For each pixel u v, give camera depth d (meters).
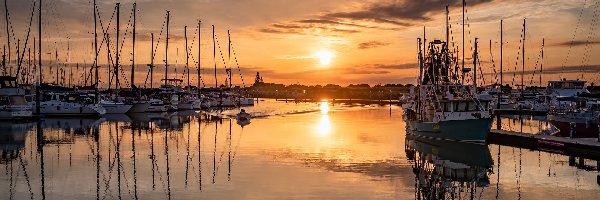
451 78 60.16
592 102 64.94
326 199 29.36
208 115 110.62
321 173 37.03
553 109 70.69
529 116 107.38
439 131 55.75
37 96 89.38
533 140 53.88
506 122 91.00
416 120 60.03
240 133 68.12
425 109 59.84
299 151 48.88
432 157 46.00
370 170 38.53
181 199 29.50
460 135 54.38
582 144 48.03
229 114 114.38
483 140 53.34
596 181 35.28
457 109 55.72
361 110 140.50
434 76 57.94
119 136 63.91
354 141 57.97
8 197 30.11
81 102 98.81
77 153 48.03
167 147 52.66
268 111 130.75
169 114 113.94
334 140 58.91
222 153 47.69
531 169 40.34
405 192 31.44
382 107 162.25
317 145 53.78
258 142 56.84
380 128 77.06
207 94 160.12
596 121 56.69
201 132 69.75
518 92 136.25
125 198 29.89
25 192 31.42
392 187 32.75
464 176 37.22
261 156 45.53
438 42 61.09
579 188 33.12
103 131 70.56
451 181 35.25
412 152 48.72
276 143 55.78
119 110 107.25
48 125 79.31
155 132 69.69
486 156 47.38
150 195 30.59
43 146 53.09
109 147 52.59
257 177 35.56
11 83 88.38
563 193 31.75
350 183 33.69
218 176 36.09
